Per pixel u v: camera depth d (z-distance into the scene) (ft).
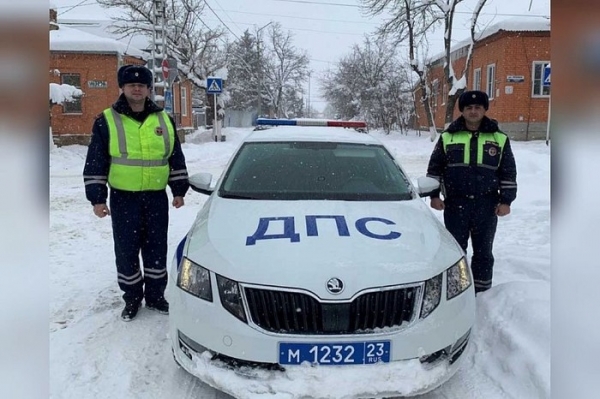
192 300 8.93
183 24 74.90
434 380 8.50
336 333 8.25
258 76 147.13
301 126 17.07
